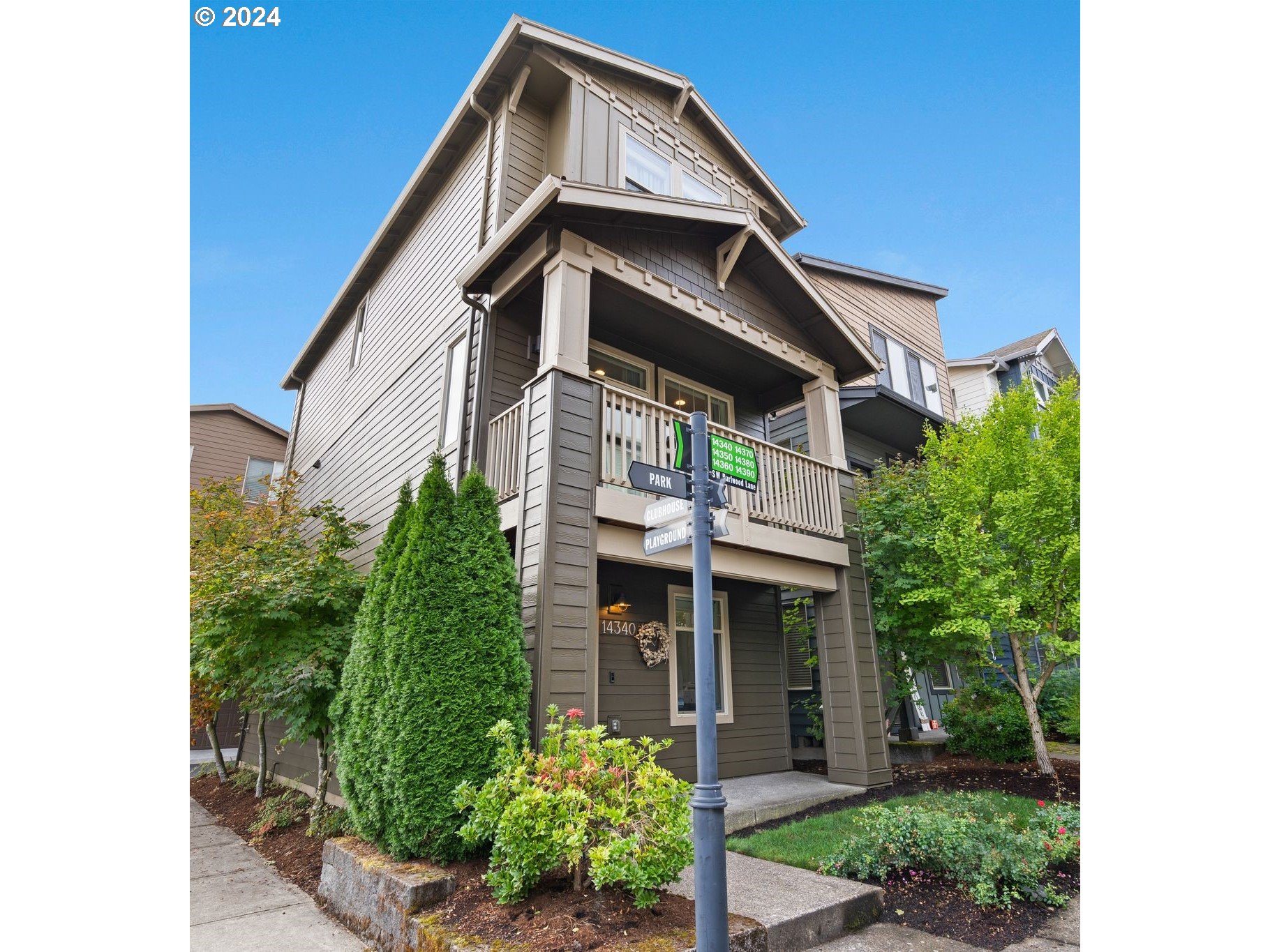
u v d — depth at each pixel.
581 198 6.20
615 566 7.66
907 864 4.82
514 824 3.81
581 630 5.44
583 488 5.79
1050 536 7.69
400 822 4.45
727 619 8.84
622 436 6.29
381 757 4.62
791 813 6.63
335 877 4.85
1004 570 7.54
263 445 17.69
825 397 8.78
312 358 13.94
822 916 4.00
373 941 4.15
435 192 9.73
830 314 8.64
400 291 10.33
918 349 15.44
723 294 7.94
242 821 7.96
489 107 8.52
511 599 5.15
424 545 4.99
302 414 14.28
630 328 8.20
